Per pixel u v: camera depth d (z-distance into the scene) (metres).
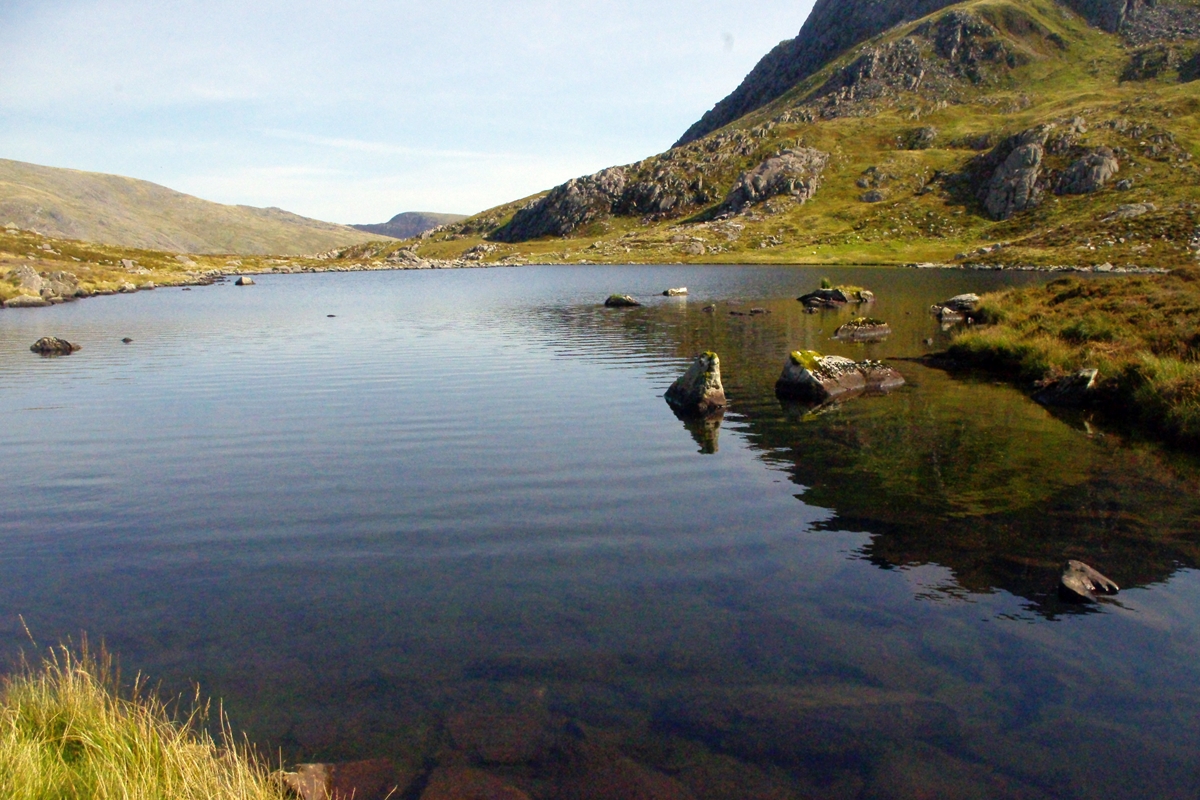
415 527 12.46
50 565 11.10
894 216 163.62
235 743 6.75
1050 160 153.00
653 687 7.65
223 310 62.72
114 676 7.92
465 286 100.81
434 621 9.11
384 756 6.59
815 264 137.38
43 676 7.10
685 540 11.77
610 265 163.88
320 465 16.47
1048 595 9.76
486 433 19.36
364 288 99.81
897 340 37.88
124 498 14.35
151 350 37.03
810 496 13.99
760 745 6.74
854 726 7.01
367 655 8.33
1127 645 8.47
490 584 10.17
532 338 40.72
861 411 21.78
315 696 7.54
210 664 8.18
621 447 17.81
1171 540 11.60
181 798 5.35
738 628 8.88
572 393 24.94
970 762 6.52
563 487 14.64
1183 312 27.56
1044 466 15.80
